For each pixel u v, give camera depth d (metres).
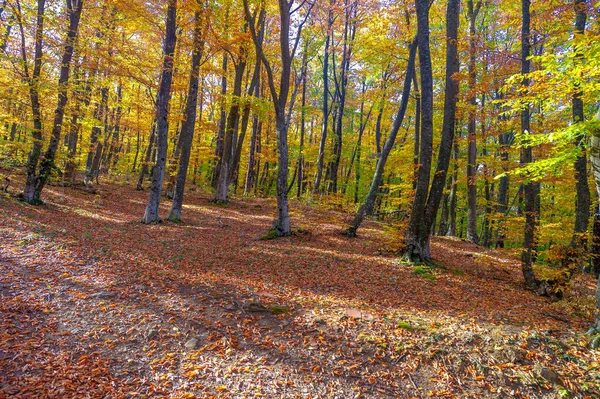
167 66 12.65
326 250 11.36
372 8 19.84
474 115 13.91
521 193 18.36
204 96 24.36
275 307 6.23
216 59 23.28
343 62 24.25
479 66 13.04
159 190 13.16
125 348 4.76
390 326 5.82
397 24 15.86
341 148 26.92
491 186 24.75
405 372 4.79
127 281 6.77
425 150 10.10
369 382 4.57
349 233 13.78
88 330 5.00
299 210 17.64
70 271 6.82
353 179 29.25
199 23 12.73
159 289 6.58
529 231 9.03
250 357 4.85
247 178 27.34
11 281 5.96
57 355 4.37
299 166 29.05
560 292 8.44
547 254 8.76
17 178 16.62
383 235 13.02
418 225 10.34
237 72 19.00
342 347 5.21
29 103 12.27
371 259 10.52
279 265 9.45
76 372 4.13
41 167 12.42
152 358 4.64
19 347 4.34
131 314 5.56
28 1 12.50
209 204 19.56
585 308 7.27
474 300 7.64
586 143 6.40
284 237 12.66
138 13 12.28
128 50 13.45
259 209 19.67
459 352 5.15
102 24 14.06
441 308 6.91
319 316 6.07
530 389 4.56
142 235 11.02
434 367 4.90
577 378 4.69
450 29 9.96
